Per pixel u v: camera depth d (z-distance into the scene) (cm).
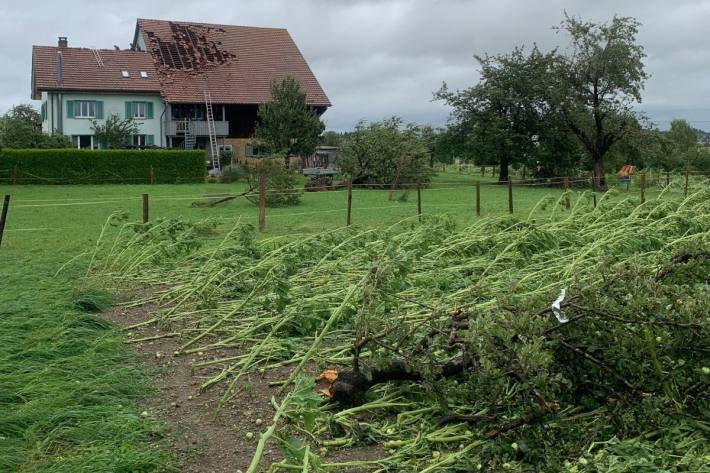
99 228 1689
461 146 4725
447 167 7300
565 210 1770
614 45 4178
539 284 796
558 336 468
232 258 891
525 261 977
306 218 1975
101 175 3769
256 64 5472
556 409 422
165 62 5247
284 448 381
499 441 430
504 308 486
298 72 5544
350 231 1170
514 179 5172
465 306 684
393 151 3319
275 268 802
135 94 5041
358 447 457
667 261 575
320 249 977
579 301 462
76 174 3709
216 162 4891
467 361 458
